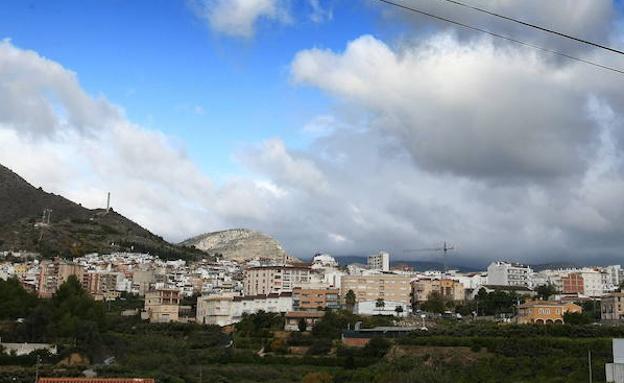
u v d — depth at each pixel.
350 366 142.38
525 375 115.88
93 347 147.88
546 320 193.38
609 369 72.19
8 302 174.38
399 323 199.00
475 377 117.31
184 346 163.00
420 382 104.75
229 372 135.25
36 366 120.00
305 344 166.12
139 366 133.62
